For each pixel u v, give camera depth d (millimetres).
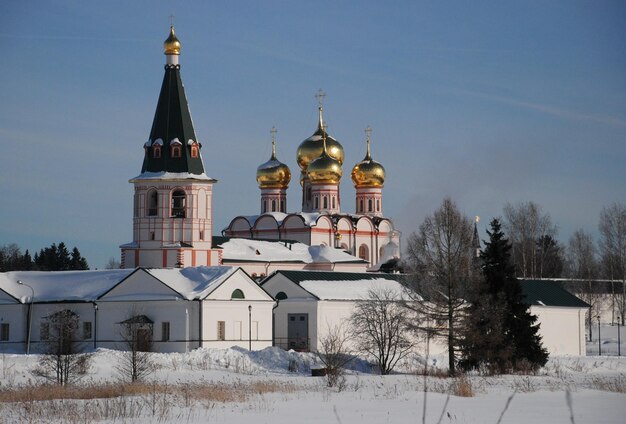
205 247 116312
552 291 113750
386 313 82312
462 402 50031
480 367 76625
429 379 68250
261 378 68188
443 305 76688
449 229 77438
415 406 47969
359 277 103625
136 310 92062
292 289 97438
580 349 113438
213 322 90812
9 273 102062
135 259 115125
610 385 61812
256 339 94375
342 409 46312
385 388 58750
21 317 97250
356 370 79312
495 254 80750
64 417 42875
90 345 94312
